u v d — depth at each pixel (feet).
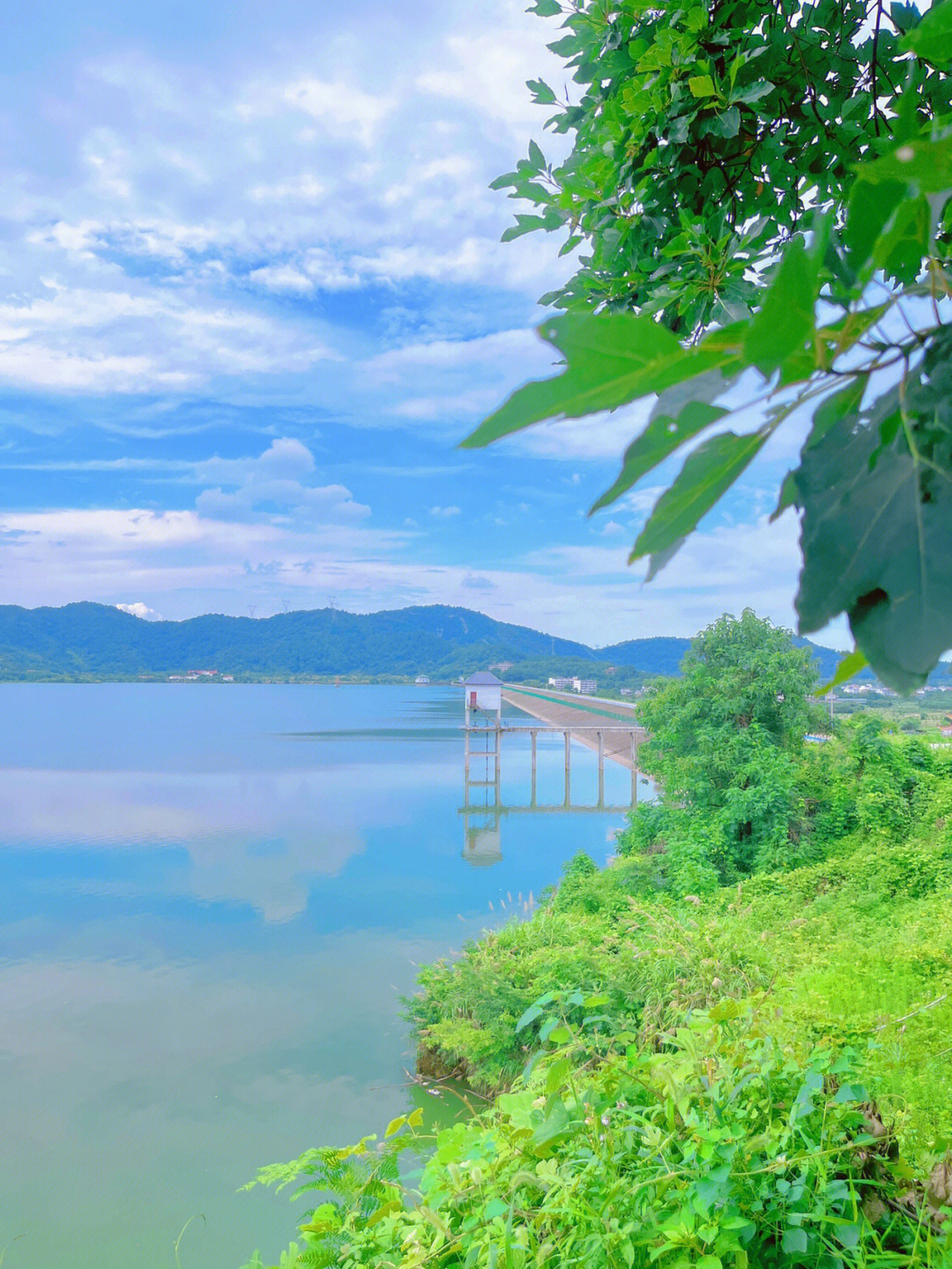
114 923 104.06
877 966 20.01
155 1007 73.72
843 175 6.35
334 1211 9.43
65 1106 54.29
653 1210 7.63
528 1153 8.41
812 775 58.75
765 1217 7.51
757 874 47.39
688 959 25.55
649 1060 9.64
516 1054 35.42
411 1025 64.85
